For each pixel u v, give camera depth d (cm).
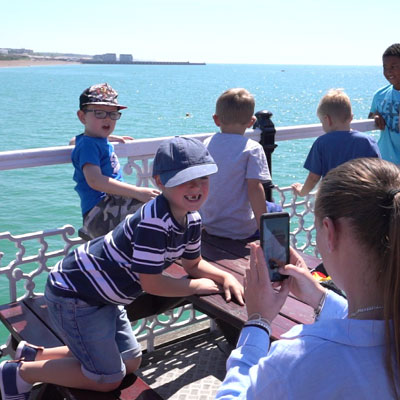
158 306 306
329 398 99
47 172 1897
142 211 218
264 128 431
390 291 99
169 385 328
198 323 402
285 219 164
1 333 659
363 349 101
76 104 6662
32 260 328
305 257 318
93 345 221
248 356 133
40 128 3975
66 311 222
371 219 103
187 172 211
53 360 229
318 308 170
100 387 223
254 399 106
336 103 389
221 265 294
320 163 397
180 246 232
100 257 221
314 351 102
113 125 338
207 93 10356
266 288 147
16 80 18475
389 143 507
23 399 236
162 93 10188
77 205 1520
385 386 98
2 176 1822
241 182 334
